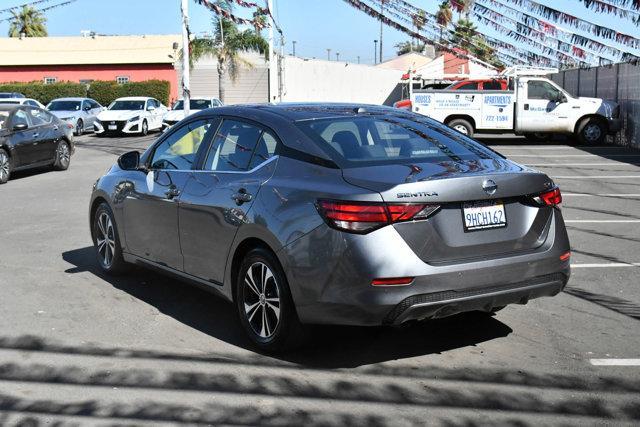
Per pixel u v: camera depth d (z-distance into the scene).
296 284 4.45
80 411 4.00
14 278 6.85
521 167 4.91
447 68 35.47
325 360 4.79
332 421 3.88
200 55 40.53
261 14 24.55
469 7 19.61
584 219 9.91
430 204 4.25
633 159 18.25
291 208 4.53
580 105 22.38
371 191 4.23
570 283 6.64
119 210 6.43
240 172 5.12
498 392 4.25
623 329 5.36
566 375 4.50
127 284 6.65
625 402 4.11
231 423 3.86
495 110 22.86
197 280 5.50
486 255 4.45
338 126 5.04
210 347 5.03
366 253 4.17
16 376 4.49
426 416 3.94
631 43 16.25
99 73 47.53
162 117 31.30
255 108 5.44
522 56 25.64
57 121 16.72
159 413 3.98
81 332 5.32
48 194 12.75
